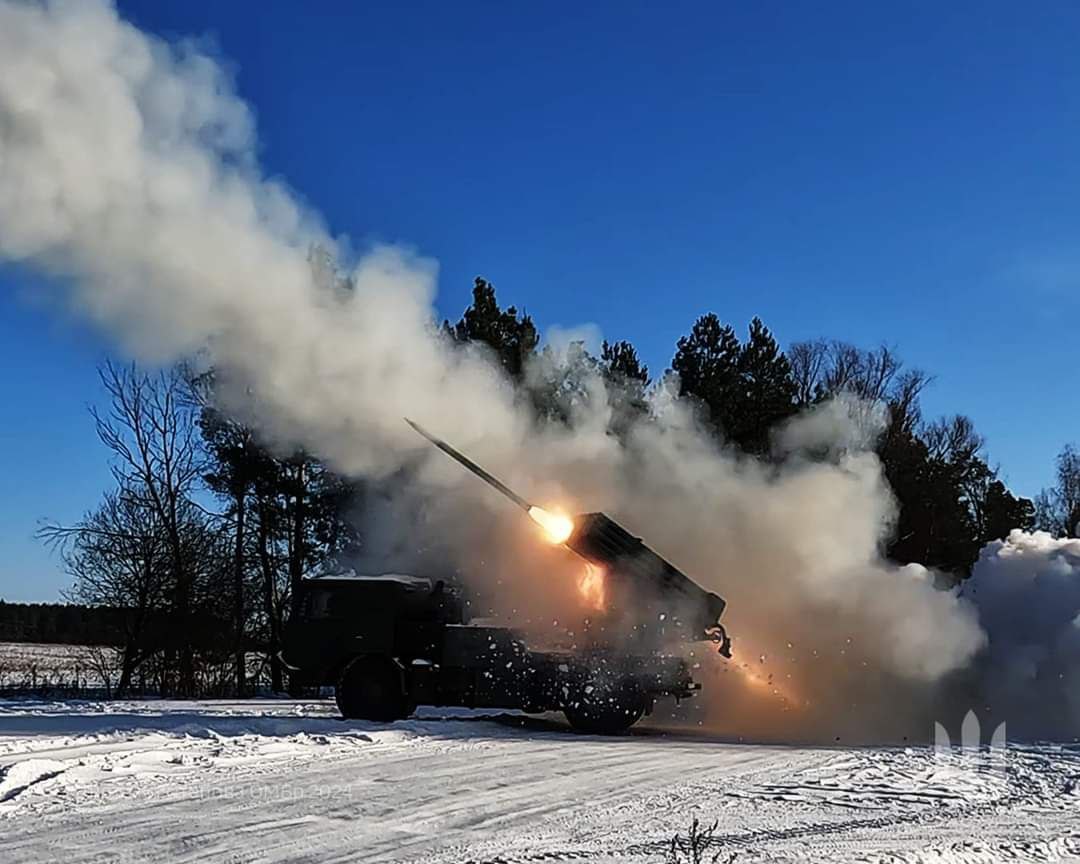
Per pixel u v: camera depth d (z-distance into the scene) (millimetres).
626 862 9414
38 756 14430
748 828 11102
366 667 20688
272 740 16453
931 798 13094
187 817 10734
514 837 10383
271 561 41344
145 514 39906
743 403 37250
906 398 56500
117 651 40812
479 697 20484
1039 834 11242
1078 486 78438
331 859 9328
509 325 34500
